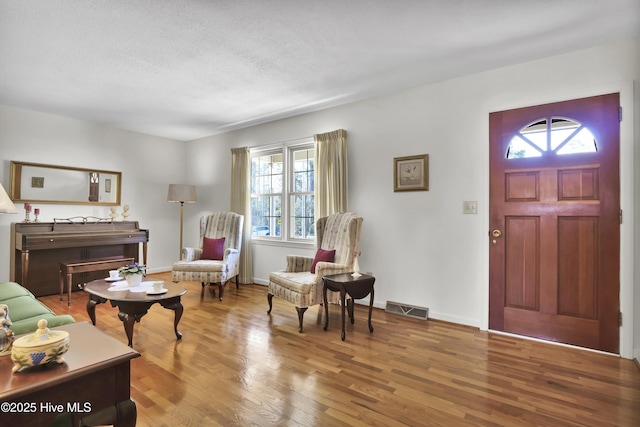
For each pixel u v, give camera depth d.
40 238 3.79
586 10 2.11
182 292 2.74
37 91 3.54
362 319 3.31
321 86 3.41
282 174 4.65
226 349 2.54
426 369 2.23
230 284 4.88
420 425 1.64
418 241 3.42
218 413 1.72
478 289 3.08
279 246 4.63
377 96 3.71
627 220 2.45
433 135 3.34
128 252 4.95
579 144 2.65
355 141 3.88
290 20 2.22
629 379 2.10
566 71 2.70
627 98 2.47
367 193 3.78
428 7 2.08
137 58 2.78
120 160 5.12
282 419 1.68
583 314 2.61
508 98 2.94
